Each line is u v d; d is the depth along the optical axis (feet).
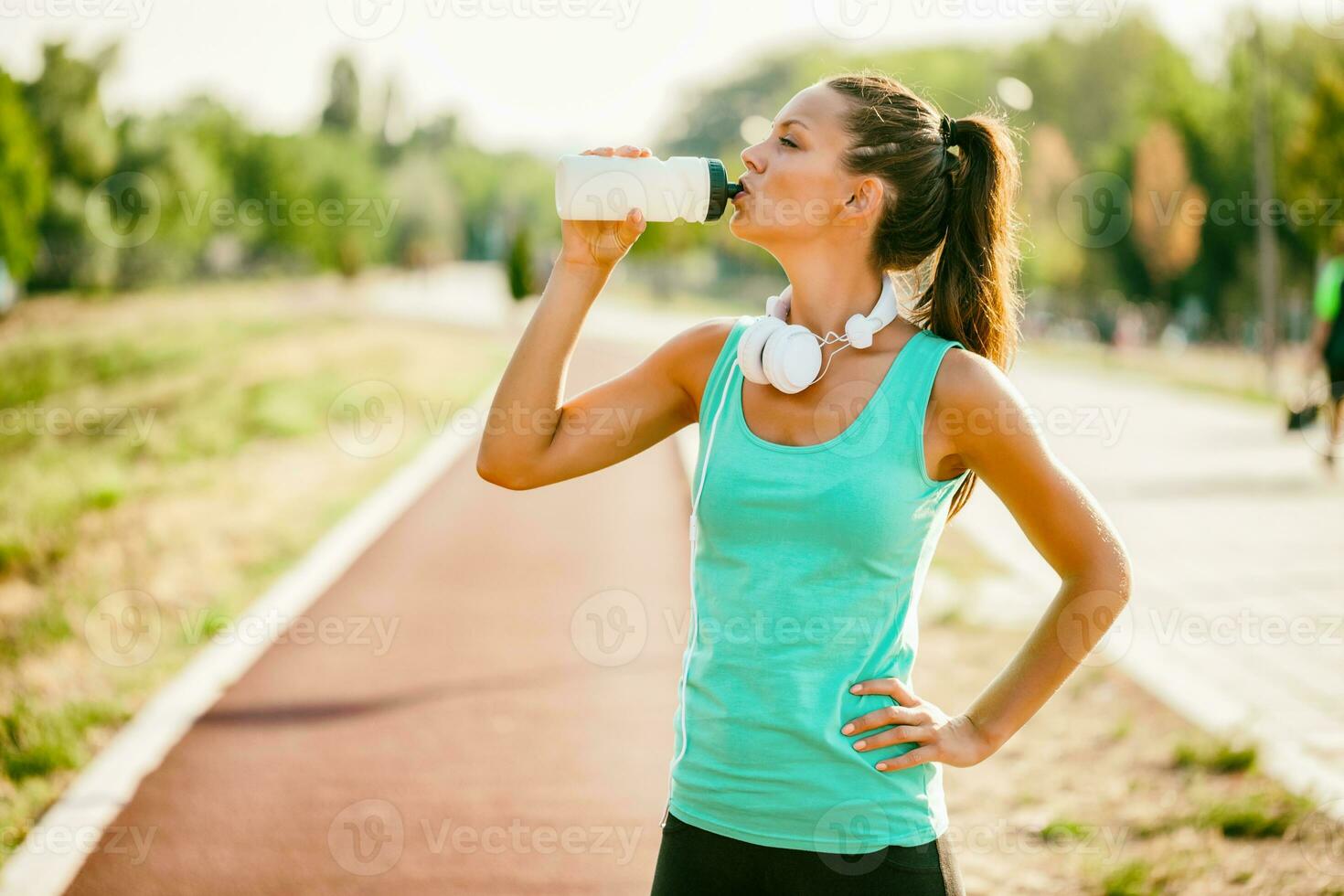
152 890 10.91
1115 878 10.70
